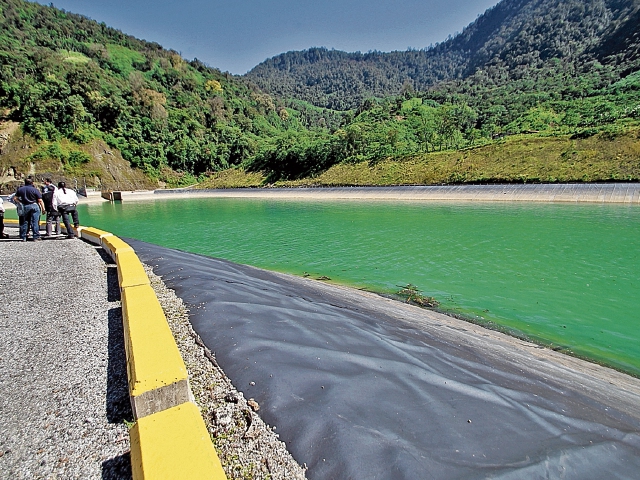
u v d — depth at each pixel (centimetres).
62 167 5003
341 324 516
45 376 300
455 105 7375
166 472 168
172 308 487
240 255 1405
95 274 624
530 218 1970
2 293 518
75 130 5344
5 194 4525
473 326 709
